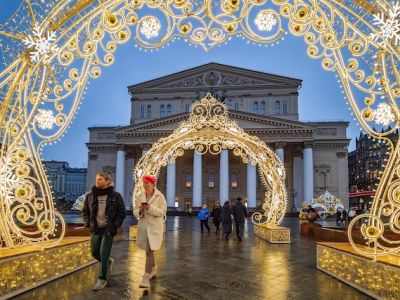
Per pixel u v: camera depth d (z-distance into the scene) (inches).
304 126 2039.9
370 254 202.2
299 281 224.5
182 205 2278.5
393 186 203.9
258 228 571.5
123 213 210.4
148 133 2132.1
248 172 2034.9
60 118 231.6
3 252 199.0
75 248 250.8
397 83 202.1
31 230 333.1
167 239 515.8
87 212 210.8
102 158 2347.4
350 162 3937.0
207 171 2277.3
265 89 2306.8
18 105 225.1
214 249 389.7
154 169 543.5
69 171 4943.4
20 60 212.1
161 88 2396.7
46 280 212.4
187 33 222.7
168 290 198.7
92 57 229.9
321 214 1482.5
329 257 247.6
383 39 192.4
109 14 219.9
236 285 212.7
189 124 503.8
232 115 2084.2
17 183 224.2
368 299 185.0
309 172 2037.4
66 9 216.1
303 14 213.9
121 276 233.9
